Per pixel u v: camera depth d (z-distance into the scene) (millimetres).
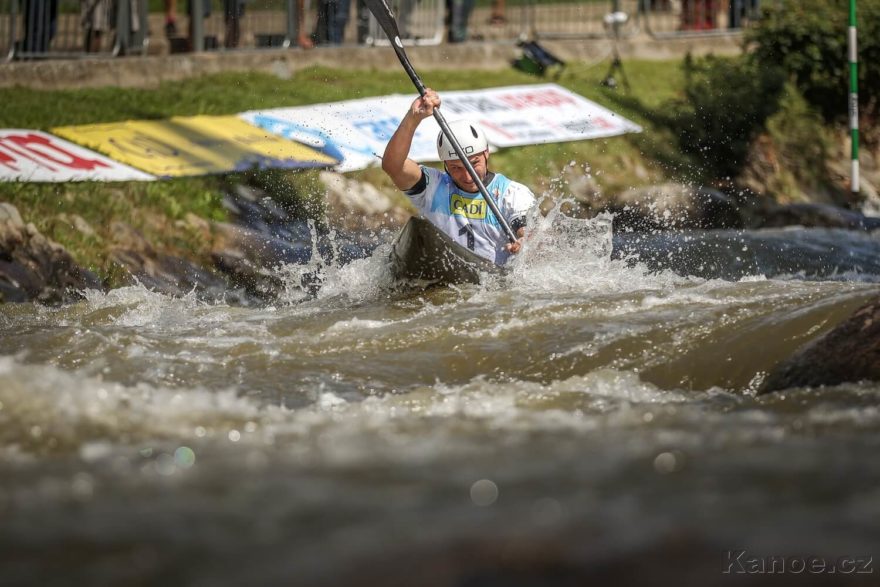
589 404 9820
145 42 27672
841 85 34062
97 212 20688
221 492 6492
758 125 32844
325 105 27609
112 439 8422
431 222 15367
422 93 15211
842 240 24797
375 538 5527
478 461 7055
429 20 32438
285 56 28969
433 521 5750
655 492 6191
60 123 23578
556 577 4969
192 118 25344
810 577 4895
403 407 9773
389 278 15672
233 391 10312
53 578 5219
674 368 10789
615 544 5316
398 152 15164
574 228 15766
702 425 8414
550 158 28484
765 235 24797
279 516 5945
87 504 6340
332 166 25062
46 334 12164
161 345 11945
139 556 5434
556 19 37562
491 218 15469
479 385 10672
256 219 22766
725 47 36625
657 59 35094
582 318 12242
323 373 11078
